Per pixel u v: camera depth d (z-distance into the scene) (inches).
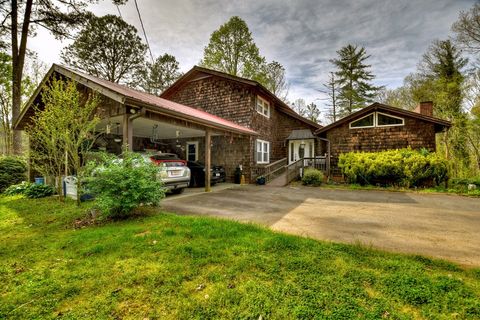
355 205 244.1
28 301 77.5
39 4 444.5
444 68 718.5
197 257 107.2
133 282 88.0
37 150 319.6
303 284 84.4
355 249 115.2
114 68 764.6
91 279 90.4
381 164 392.5
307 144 623.5
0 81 519.5
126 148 213.8
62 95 222.7
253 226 153.9
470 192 323.9
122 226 155.7
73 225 163.5
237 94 514.6
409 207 233.9
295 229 157.0
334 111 1198.9
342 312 69.9
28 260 107.5
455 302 74.5
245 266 98.0
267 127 587.2
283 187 408.2
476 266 103.4
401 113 434.9
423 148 402.9
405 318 67.9
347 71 1116.5
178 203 253.8
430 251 120.4
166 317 69.9
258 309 72.2
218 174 434.9
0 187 342.0
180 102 594.6
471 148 676.1
